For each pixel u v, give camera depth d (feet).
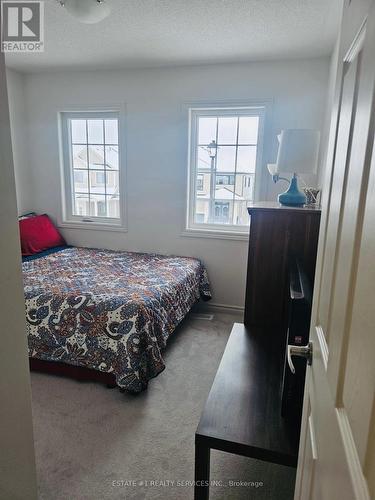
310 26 7.77
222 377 5.30
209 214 11.74
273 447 3.95
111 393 7.04
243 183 11.22
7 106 2.27
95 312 7.07
